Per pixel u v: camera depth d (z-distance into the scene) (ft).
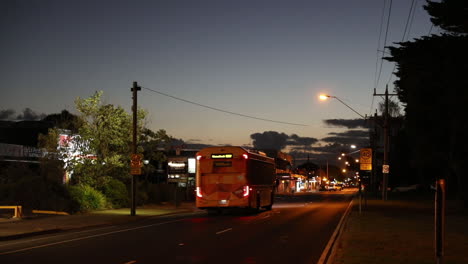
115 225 82.02
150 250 50.11
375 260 41.47
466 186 130.52
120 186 126.11
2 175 104.27
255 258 45.52
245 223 84.74
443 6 98.63
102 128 120.88
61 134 116.78
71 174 119.34
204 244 55.36
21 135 157.89
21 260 43.34
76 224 79.05
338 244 53.52
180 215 108.58
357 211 112.88
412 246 50.93
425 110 123.34
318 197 237.86
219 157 101.81
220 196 101.35
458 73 103.91
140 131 133.69
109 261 42.93
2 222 79.66
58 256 45.78
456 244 53.11
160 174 204.13
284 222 87.20
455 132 121.49
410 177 288.71
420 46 107.65
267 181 121.70
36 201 97.71
